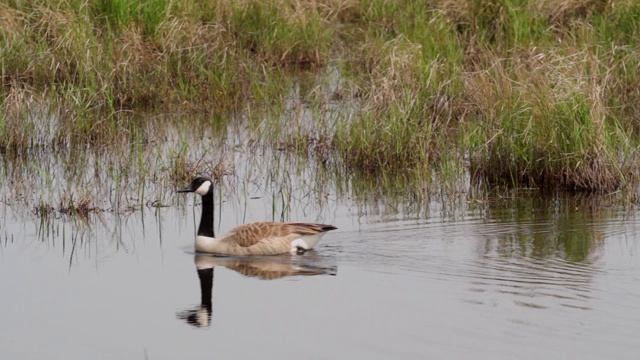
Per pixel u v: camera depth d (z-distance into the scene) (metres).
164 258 14.79
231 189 18.33
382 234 15.62
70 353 11.41
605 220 16.09
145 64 25.03
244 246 14.93
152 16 26.12
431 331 11.73
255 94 24.70
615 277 13.31
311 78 26.38
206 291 13.32
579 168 18.22
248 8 27.94
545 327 11.72
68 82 23.73
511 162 18.72
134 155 20.27
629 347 11.10
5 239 15.48
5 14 25.05
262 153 20.59
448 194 17.88
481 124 19.72
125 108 24.16
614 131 19.55
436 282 13.35
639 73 23.45
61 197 17.34
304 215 16.80
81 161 20.06
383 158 19.77
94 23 26.03
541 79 19.39
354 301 12.77
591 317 11.97
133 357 11.30
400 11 28.77
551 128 18.48
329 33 28.55
